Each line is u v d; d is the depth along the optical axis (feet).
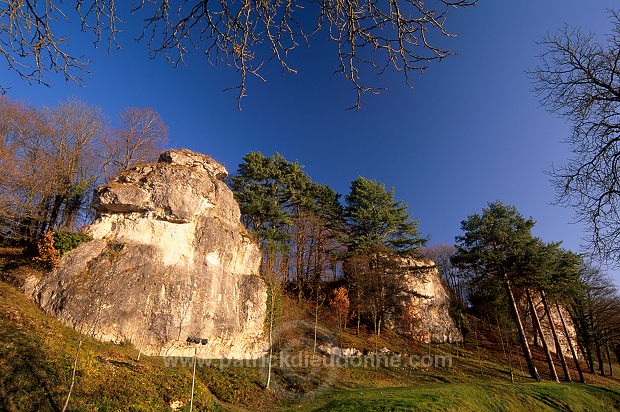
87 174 103.04
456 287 169.37
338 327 102.63
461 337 117.80
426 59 9.75
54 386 38.45
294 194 124.06
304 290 118.21
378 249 113.50
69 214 96.99
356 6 9.38
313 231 126.11
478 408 56.24
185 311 67.56
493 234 94.02
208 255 77.56
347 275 116.98
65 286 58.03
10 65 9.82
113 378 44.60
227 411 48.75
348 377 74.23
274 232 109.19
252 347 77.05
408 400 52.90
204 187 83.05
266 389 59.82
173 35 9.66
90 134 101.91
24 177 75.10
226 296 76.84
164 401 44.78
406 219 126.93
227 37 9.60
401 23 9.26
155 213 75.05
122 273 63.72
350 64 10.34
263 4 9.28
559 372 106.11
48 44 9.77
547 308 107.14
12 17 8.98
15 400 34.96
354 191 130.62
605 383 103.24
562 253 94.17
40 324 49.21
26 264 60.13
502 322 124.26
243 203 116.26
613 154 18.29
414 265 123.95
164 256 71.36
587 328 117.39
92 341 53.16
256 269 91.20
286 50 10.02
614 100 18.08
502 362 105.19
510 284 94.99
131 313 61.16
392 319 112.98
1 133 85.40
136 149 115.14
